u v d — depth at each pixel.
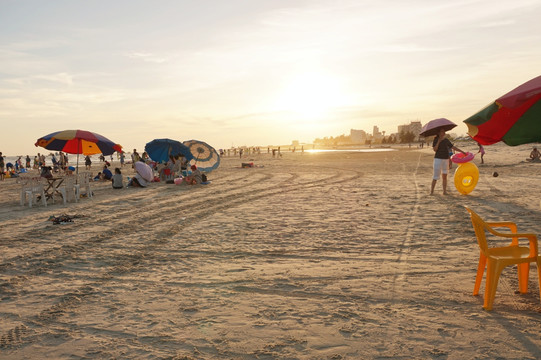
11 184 23.17
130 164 45.88
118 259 6.58
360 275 5.39
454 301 4.39
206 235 8.20
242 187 17.69
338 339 3.60
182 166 23.00
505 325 3.75
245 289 5.00
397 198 12.51
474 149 53.09
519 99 3.40
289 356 3.32
